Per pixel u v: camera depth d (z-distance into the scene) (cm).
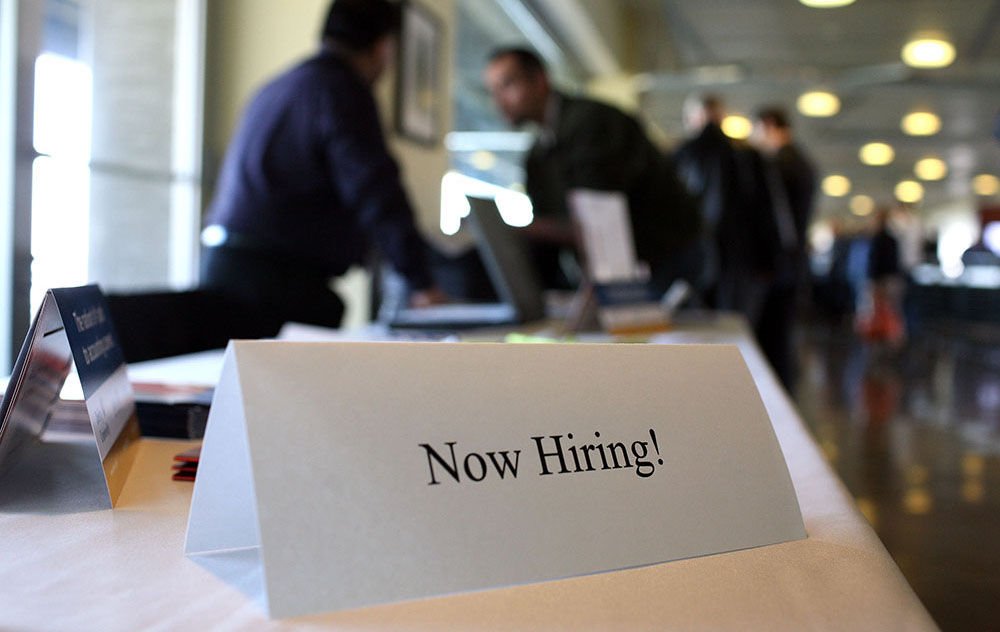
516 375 50
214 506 48
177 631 38
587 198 191
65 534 52
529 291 217
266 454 42
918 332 978
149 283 339
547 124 283
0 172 259
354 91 210
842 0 739
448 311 223
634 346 55
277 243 215
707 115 412
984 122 1438
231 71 375
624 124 272
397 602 42
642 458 51
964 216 2778
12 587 43
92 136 301
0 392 67
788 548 51
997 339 805
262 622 39
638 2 989
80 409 70
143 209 334
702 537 50
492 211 205
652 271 280
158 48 339
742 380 57
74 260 293
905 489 312
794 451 76
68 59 286
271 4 374
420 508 44
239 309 206
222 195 222
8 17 257
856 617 40
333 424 44
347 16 214
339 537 42
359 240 232
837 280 1209
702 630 39
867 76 1134
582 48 913
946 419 461
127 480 65
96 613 40
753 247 408
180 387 88
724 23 967
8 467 60
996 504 293
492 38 752
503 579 44
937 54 1002
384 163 212
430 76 484
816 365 754
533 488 47
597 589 44
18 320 262
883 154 1855
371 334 154
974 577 222
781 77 1137
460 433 47
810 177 475
